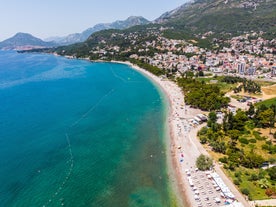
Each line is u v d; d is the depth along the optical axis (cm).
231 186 10331
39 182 11119
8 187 10712
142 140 15288
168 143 14725
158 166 12338
